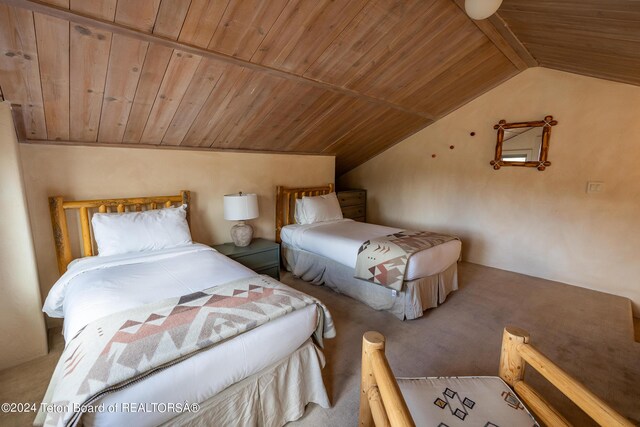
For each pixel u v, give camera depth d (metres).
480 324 2.53
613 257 3.11
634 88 2.85
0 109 1.74
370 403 1.04
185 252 2.38
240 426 1.32
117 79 1.86
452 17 2.30
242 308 1.43
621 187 3.01
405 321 2.58
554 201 3.44
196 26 1.68
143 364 1.04
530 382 1.84
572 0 1.68
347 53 2.31
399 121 3.98
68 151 2.28
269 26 1.84
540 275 3.62
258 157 3.54
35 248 2.21
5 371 1.87
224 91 2.29
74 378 1.01
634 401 1.69
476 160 4.03
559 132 3.32
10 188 1.83
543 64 3.29
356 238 3.05
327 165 4.41
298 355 1.55
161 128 2.49
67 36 1.51
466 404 1.16
